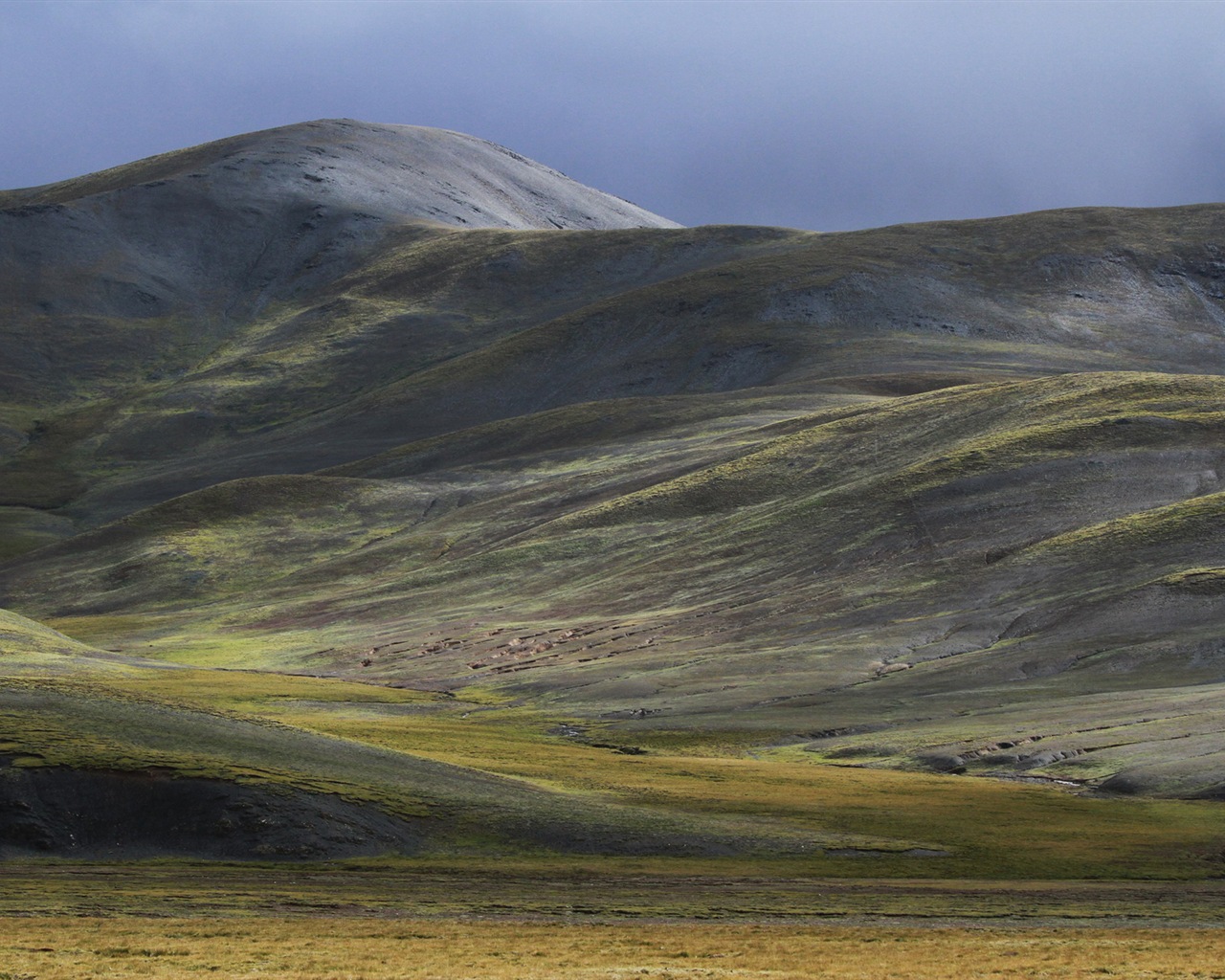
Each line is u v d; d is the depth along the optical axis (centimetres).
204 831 13938
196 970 8588
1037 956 9150
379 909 11225
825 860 13938
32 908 10862
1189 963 8862
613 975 8425
